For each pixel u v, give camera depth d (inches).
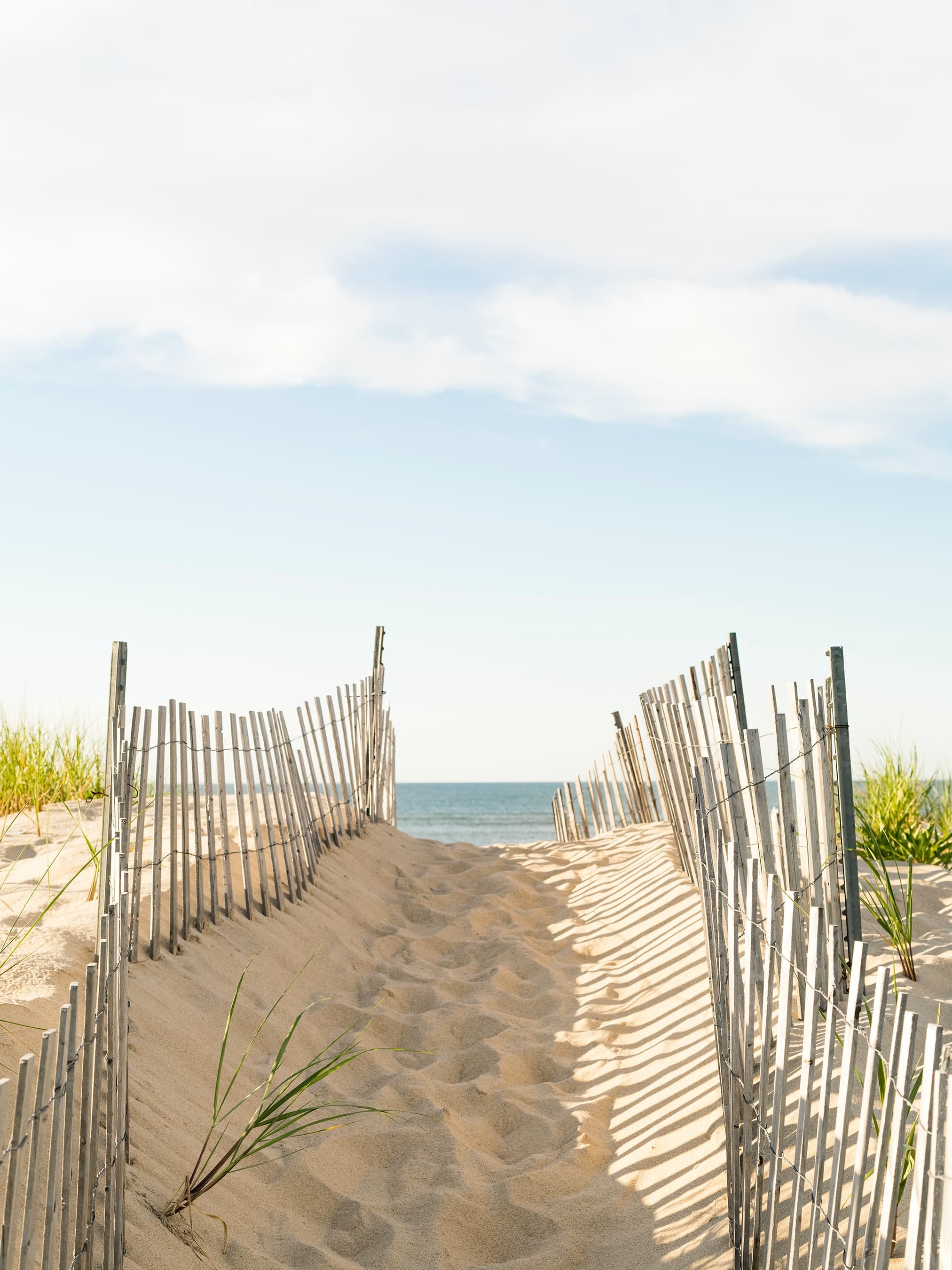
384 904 222.7
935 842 221.6
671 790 209.9
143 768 149.2
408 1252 106.3
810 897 136.6
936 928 166.9
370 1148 125.8
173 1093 119.4
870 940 162.1
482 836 1592.0
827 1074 72.9
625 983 176.6
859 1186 65.3
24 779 263.6
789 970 83.6
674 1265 98.7
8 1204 61.4
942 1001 137.9
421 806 2283.5
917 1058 112.8
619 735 299.6
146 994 134.9
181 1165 106.3
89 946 133.5
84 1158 77.3
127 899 102.9
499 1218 112.9
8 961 121.5
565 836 336.2
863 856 167.3
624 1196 114.5
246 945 169.5
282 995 145.9
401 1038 158.7
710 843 112.6
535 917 219.8
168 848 195.0
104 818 130.9
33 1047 99.1
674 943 184.5
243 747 189.0
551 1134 130.0
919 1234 56.5
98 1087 80.1
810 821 137.4
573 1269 104.3
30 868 199.8
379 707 291.6
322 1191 115.3
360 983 177.0
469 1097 140.2
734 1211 95.3
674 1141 121.9
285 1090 135.5
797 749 140.9
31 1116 66.3
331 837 241.8
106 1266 80.8
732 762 118.0
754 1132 90.4
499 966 186.5
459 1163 122.0
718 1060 109.3
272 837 194.1
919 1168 56.8
